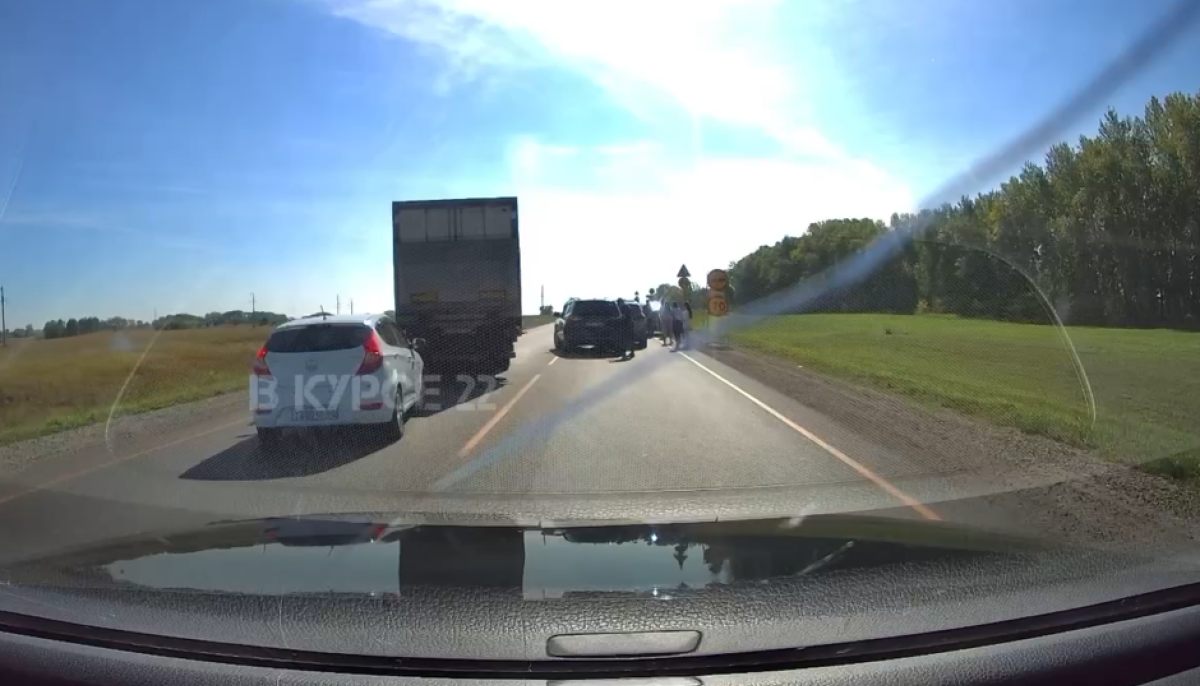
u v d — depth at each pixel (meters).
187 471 8.91
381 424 10.23
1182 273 31.08
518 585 3.41
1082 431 9.96
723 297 29.80
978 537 4.32
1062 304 30.53
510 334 18.28
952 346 22.88
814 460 8.73
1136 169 31.19
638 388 15.93
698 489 7.32
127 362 25.80
